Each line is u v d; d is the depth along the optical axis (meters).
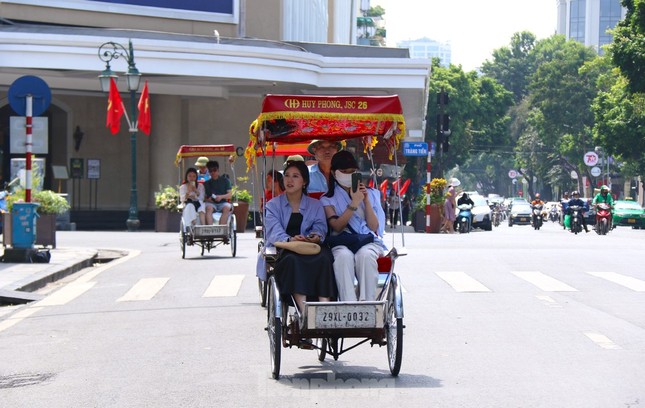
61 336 12.15
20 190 23.59
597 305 14.19
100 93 45.56
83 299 15.91
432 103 89.75
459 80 92.31
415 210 43.44
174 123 44.03
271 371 9.52
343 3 83.25
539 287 16.41
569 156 97.25
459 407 7.83
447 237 33.47
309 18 57.62
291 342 9.16
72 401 8.34
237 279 18.08
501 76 127.12
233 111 46.72
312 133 10.48
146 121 38.44
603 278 17.78
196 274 19.11
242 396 8.36
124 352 10.82
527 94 126.50
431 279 17.55
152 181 44.28
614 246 27.27
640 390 8.40
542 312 13.44
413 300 14.75
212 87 43.81
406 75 42.53
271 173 12.34
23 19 41.03
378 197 9.92
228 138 46.69
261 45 41.91
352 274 9.02
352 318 8.78
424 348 10.70
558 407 7.79
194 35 41.47
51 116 45.75
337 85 42.66
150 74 39.38
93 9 41.97
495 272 18.80
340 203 9.73
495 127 98.38
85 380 9.27
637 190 101.56
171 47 38.78
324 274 8.96
